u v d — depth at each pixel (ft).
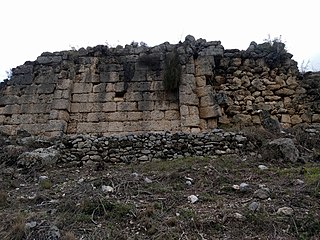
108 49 45.21
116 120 41.63
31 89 44.01
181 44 44.06
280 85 42.73
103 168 28.50
